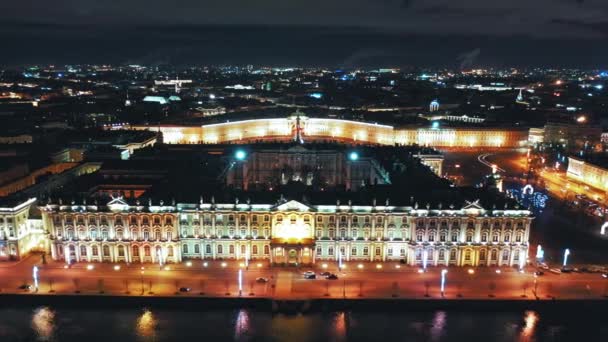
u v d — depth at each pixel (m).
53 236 189.12
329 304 164.12
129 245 188.50
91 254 190.12
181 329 153.75
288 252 187.12
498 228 184.88
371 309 163.75
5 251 192.25
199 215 189.38
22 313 161.25
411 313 162.12
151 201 188.25
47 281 175.38
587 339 150.62
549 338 150.88
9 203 193.50
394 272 182.62
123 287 171.38
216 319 159.00
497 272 183.00
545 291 170.00
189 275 180.00
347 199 192.00
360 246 190.25
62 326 155.00
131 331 152.75
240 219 189.50
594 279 178.62
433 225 185.25
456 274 181.50
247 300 165.00
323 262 189.88
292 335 151.25
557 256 197.12
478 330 154.25
